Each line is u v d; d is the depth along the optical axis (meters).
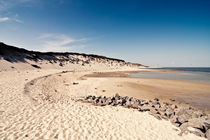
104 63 67.62
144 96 10.20
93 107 6.96
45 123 4.64
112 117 5.81
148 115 6.25
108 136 4.25
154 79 20.11
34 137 3.74
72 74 25.59
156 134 4.60
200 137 4.52
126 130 4.74
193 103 8.70
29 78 13.89
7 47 33.75
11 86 9.12
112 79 18.92
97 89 12.09
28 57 36.22
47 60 42.84
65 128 4.45
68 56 63.22
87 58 69.62
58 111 5.88
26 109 5.62
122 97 9.02
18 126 4.23
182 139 4.39
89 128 4.63
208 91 12.07
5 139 3.51
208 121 4.83
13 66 25.30
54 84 13.65
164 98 9.79
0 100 6.21
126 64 80.69
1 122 4.34
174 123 5.39
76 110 6.26
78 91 11.10
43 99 7.45
